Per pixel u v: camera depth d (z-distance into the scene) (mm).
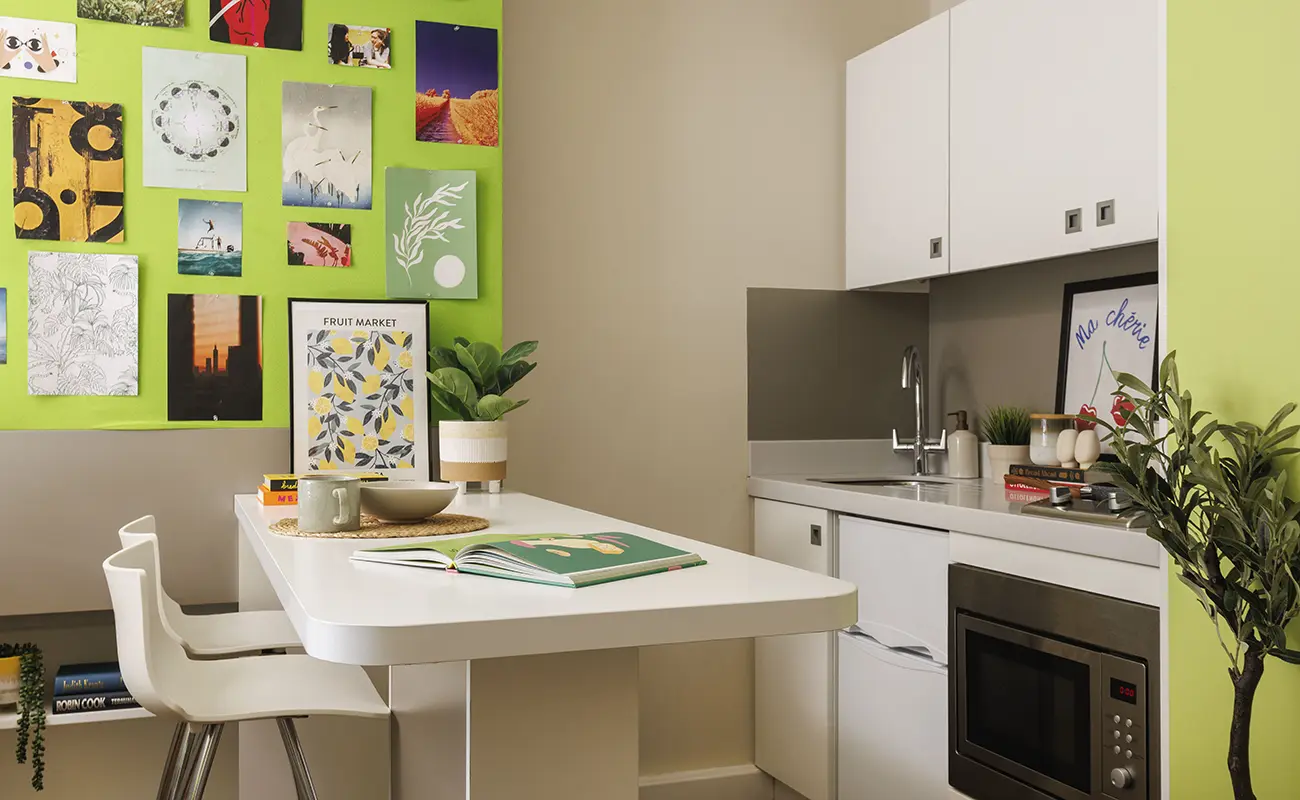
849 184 3336
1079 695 2002
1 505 2344
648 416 3223
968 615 2311
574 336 3145
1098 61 2352
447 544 1379
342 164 2604
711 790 3238
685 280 3271
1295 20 1534
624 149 3205
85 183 2404
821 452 3418
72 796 2609
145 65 2451
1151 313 2604
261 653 2447
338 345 2572
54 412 2383
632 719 1264
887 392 3506
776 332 3371
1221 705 1648
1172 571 1740
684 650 3256
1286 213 1546
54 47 2385
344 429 2562
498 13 2736
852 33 3480
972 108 2760
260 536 1630
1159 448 1866
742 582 1209
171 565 2463
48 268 2377
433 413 2650
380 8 2637
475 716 1195
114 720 2402
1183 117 1735
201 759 1644
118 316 2426
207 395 2492
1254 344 1601
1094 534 1950
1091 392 2764
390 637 967
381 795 2584
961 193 2803
